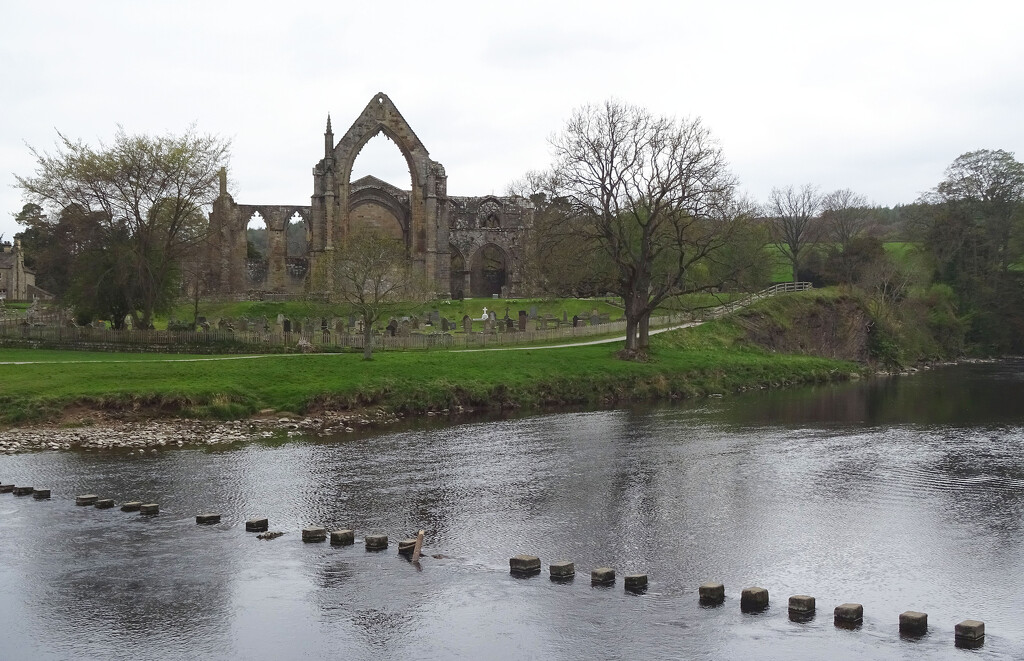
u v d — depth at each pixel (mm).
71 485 33688
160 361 58281
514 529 28281
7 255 154875
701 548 26359
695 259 72312
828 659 18734
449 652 19219
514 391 60250
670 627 20391
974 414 57156
